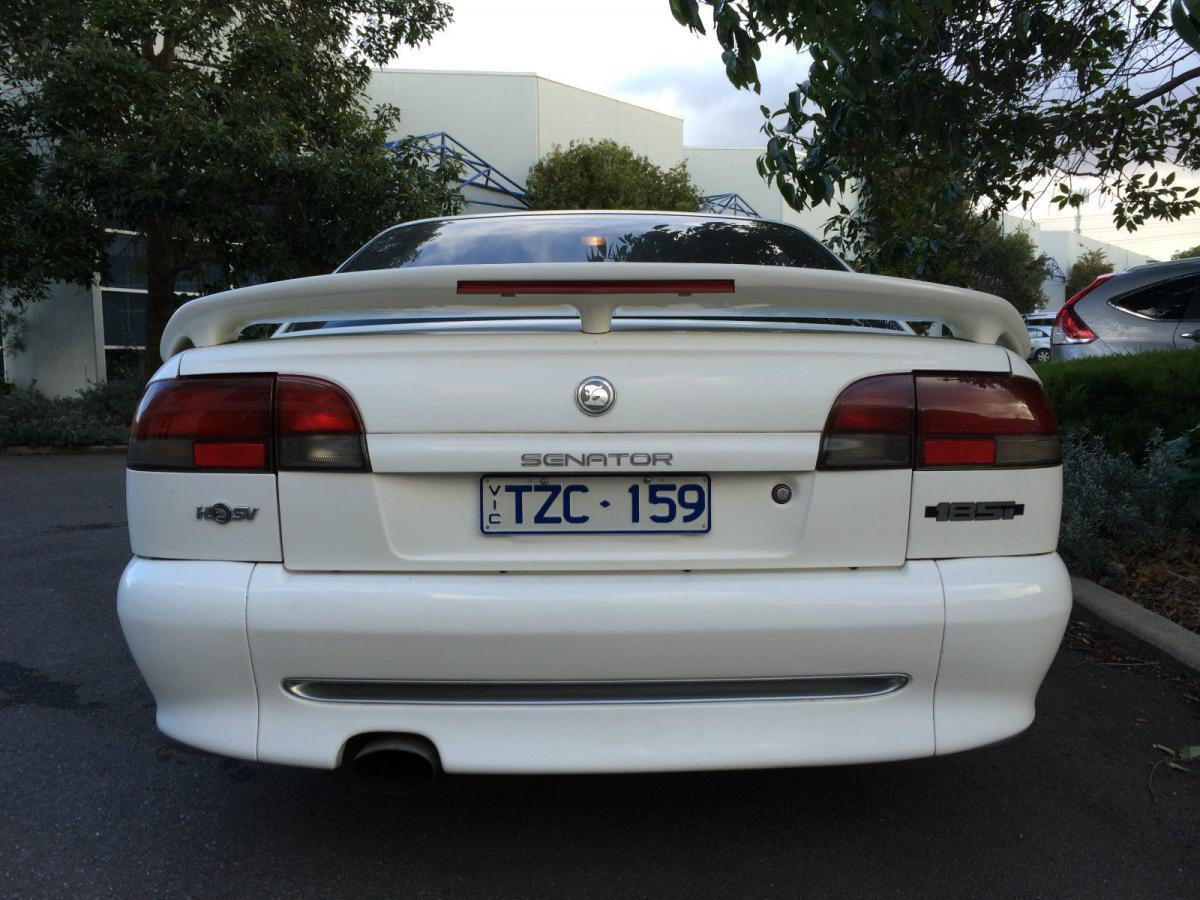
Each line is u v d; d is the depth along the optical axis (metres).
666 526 1.96
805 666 1.94
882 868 2.23
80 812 2.51
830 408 1.96
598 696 1.96
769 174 4.44
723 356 1.97
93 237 10.90
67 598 4.52
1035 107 4.74
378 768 2.08
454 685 1.94
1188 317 7.04
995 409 2.03
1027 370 2.13
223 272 11.98
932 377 2.02
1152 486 4.59
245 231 10.93
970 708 2.01
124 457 10.78
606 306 1.96
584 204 23.17
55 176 10.23
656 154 28.75
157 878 2.20
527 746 1.93
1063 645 3.73
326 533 1.94
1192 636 3.52
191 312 2.11
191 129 10.29
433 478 1.95
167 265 12.38
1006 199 5.30
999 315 2.13
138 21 10.63
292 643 1.92
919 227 5.46
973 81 4.47
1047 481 2.07
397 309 1.99
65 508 7.05
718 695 1.96
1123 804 2.54
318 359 1.98
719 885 2.17
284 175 11.09
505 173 24.52
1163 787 2.63
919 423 1.99
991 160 4.66
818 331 2.09
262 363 2.00
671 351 1.96
